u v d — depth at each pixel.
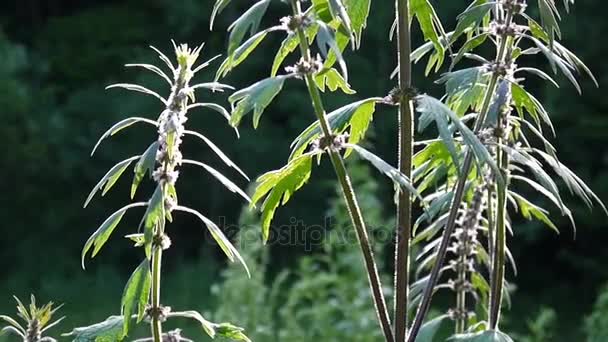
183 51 2.31
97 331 2.37
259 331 6.41
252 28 2.34
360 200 6.46
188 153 14.26
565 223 13.23
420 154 2.83
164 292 13.23
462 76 2.72
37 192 15.17
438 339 8.14
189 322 11.20
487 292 3.46
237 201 14.26
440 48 2.74
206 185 14.38
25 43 17.05
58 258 15.20
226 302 6.59
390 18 12.88
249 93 2.40
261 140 13.95
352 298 6.36
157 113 14.60
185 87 2.30
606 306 6.49
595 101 12.83
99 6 16.75
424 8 2.69
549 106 12.83
